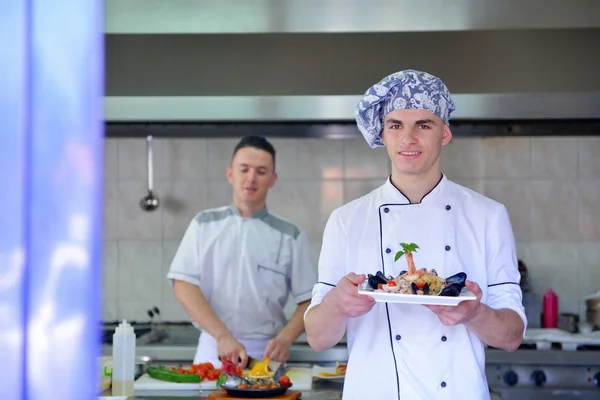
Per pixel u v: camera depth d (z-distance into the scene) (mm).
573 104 3473
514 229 4285
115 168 4277
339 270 1951
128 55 3488
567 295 4270
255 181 3346
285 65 3453
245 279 3350
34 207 862
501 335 1798
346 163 4246
